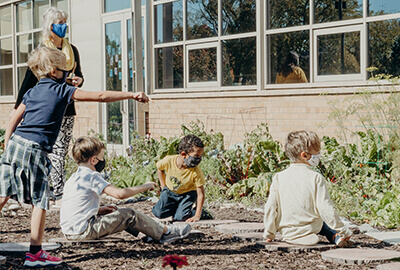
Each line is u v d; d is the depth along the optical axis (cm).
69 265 352
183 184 503
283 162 661
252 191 649
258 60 820
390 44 698
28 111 359
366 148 640
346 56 738
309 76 773
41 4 1241
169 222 507
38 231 347
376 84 694
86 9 1129
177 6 932
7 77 1333
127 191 392
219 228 468
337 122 684
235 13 852
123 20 1043
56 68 366
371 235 444
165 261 223
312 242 393
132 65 1011
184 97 907
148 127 966
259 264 353
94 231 402
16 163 347
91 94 357
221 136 775
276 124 792
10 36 1320
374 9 712
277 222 411
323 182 398
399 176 598
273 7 812
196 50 906
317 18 766
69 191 407
